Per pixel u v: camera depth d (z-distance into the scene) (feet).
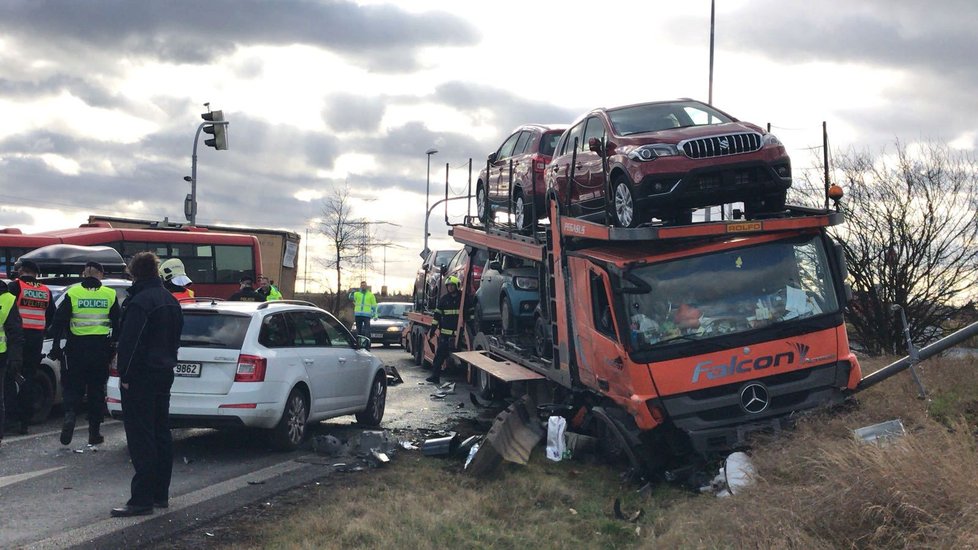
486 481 29.01
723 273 29.50
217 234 95.66
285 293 116.06
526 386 41.27
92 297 33.60
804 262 30.07
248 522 23.63
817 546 17.89
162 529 22.67
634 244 30.99
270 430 33.78
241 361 32.45
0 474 29.07
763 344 28.68
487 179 53.72
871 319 58.44
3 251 74.95
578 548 21.86
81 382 33.78
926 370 38.58
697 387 28.19
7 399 36.19
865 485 19.15
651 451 29.09
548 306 38.52
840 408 29.09
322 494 27.02
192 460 32.73
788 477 23.80
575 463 32.09
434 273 71.15
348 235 152.25
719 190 31.45
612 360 29.89
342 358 38.58
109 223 93.35
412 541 21.50
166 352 24.57
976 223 56.85
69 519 23.54
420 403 50.57
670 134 32.81
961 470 18.56
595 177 35.78
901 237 57.41
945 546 16.42
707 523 21.03
